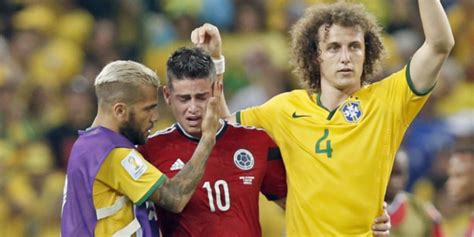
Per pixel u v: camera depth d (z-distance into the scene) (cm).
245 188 2077
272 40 4753
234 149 2100
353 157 2025
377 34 2120
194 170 1969
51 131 4391
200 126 2019
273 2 4862
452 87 4825
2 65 4547
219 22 4831
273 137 2127
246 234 2058
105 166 1978
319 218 2041
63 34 4734
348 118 2048
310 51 2120
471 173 3203
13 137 4347
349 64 2038
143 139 2023
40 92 4534
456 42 5075
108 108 1997
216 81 2036
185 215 2055
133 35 4747
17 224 4122
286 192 2133
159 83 2045
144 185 1966
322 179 2038
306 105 2106
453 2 5181
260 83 4625
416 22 4981
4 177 4191
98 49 4684
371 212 2036
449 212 4228
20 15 4788
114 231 1981
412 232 3131
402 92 2039
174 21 4825
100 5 4791
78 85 4494
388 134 2034
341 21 2053
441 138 4494
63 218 2003
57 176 4266
